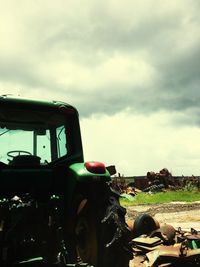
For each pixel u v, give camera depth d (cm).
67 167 408
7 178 392
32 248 350
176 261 465
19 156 400
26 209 355
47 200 398
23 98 403
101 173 368
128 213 1548
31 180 397
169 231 556
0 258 343
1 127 419
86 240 357
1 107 394
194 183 3484
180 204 2027
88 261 351
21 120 416
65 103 422
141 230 589
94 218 350
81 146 420
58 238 354
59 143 429
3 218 350
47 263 333
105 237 342
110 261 340
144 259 491
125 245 338
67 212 391
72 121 421
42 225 357
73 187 383
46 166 405
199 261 472
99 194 359
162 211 1630
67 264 330
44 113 413
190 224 1146
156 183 3444
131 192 2673
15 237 347
